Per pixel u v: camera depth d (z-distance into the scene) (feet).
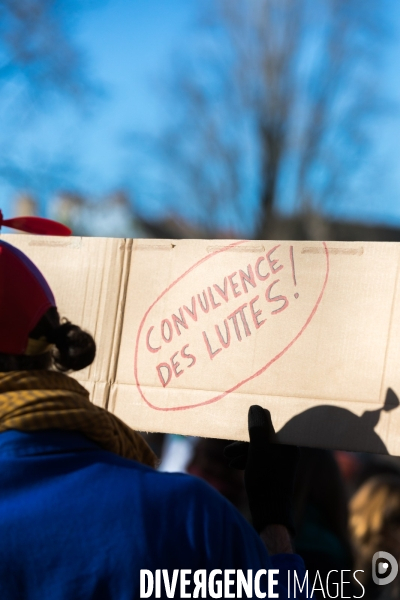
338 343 4.20
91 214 31.01
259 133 38.22
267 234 37.50
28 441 3.12
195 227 39.24
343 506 6.88
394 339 4.08
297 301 4.36
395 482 7.30
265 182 37.93
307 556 6.60
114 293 4.82
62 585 2.97
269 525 3.97
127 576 2.93
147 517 3.01
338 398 4.12
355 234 38.06
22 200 26.53
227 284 4.56
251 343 4.40
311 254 4.40
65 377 3.42
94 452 3.21
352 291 4.25
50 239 5.09
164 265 4.75
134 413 4.57
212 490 3.16
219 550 3.01
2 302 3.33
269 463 4.10
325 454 6.91
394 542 6.93
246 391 4.34
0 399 3.19
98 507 3.03
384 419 3.98
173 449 7.72
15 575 3.03
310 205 37.73
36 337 3.43
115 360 4.72
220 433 4.32
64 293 4.95
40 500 3.06
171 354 4.58
